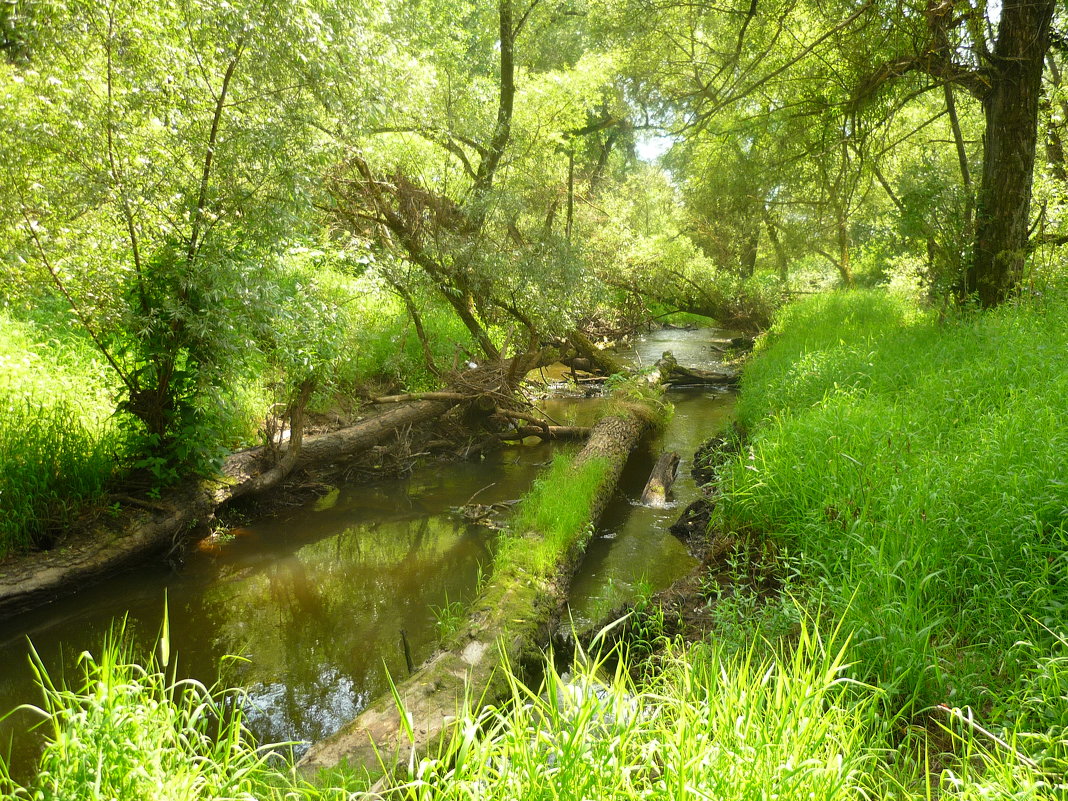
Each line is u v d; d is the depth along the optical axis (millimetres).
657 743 2734
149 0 6070
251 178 6734
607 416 11109
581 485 7895
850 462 5754
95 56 6059
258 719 4699
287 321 7512
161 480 7246
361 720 4113
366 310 12320
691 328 28125
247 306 6891
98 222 6555
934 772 3188
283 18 6566
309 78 7094
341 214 10109
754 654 4277
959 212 11203
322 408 10266
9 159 5863
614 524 7965
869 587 4109
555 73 13180
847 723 3230
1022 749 2938
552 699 2848
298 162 6988
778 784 2500
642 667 4863
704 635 4949
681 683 3605
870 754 3023
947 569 4125
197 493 7449
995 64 10469
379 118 8148
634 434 10664
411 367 11820
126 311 6492
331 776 3545
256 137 6570
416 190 10805
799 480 5863
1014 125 10539
